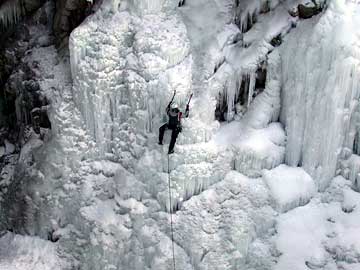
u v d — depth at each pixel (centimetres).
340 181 1378
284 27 1363
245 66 1370
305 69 1312
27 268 1383
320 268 1303
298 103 1345
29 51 1548
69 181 1401
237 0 1437
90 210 1377
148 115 1326
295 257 1319
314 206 1373
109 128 1371
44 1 1585
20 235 1466
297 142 1370
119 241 1347
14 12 1599
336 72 1282
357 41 1270
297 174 1374
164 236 1347
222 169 1358
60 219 1417
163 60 1309
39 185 1427
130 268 1362
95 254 1362
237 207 1351
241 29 1427
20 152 1523
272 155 1369
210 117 1352
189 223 1338
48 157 1416
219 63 1387
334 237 1330
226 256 1340
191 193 1352
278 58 1362
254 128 1381
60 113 1383
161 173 1335
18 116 1553
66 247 1402
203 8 1421
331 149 1343
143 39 1313
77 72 1352
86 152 1390
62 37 1507
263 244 1351
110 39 1326
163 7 1358
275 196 1355
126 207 1352
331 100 1298
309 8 1336
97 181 1387
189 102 1303
